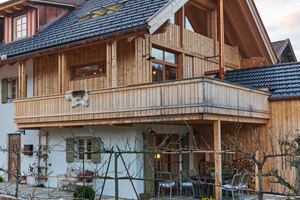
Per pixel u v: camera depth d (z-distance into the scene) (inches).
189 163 542.6
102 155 486.6
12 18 649.6
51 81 570.3
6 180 617.6
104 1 623.8
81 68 543.2
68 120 482.3
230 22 675.4
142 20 428.5
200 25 646.5
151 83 402.6
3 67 636.1
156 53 524.4
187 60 577.6
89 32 468.1
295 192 243.8
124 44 494.0
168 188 498.0
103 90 449.1
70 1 658.2
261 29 681.6
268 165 482.6
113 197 458.6
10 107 622.8
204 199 362.3
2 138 633.6
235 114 414.6
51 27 610.9
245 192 478.3
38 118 518.3
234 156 516.4
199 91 367.9
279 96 483.2
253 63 719.1
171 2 459.2
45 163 558.3
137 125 454.0
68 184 480.7
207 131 543.2
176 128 521.7
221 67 565.0
